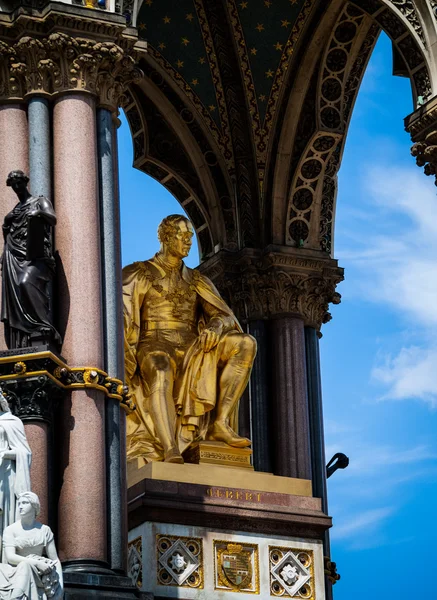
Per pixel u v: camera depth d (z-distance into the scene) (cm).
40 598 2514
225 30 3975
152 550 3122
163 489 3181
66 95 2959
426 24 3384
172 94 4047
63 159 2923
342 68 4003
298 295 4009
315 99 4000
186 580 3141
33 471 2712
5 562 2533
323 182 4075
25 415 2742
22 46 2958
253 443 3916
